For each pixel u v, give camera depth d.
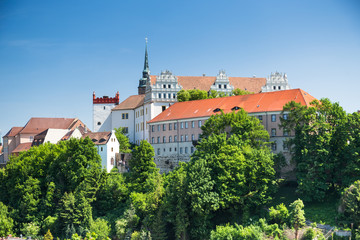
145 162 122.44
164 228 97.81
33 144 174.62
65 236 106.25
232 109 128.88
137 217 104.62
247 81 176.25
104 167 141.25
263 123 120.44
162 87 163.00
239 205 98.62
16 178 126.75
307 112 106.06
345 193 91.12
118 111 179.38
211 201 93.88
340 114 106.06
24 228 113.56
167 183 112.81
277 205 95.62
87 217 108.44
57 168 128.38
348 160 99.25
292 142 106.81
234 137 108.06
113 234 106.88
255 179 99.75
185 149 137.50
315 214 94.12
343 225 88.00
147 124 160.62
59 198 120.81
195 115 135.75
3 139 194.00
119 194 120.00
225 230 88.19
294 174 109.81
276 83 175.25
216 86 170.88
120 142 154.38
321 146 100.12
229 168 98.56
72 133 161.50
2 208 118.25
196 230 94.75
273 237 86.56
